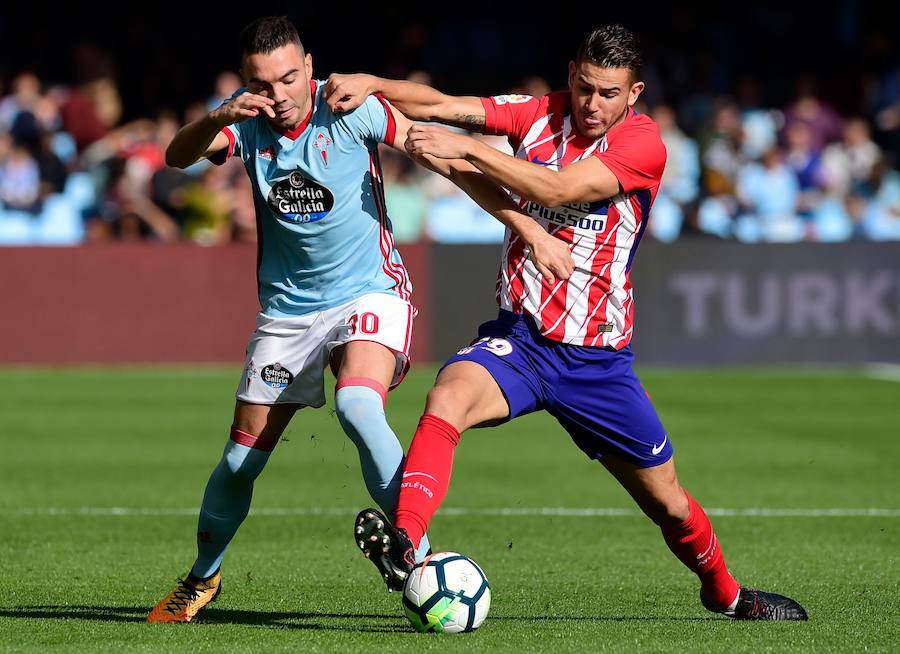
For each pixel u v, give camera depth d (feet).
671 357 166.81
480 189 51.34
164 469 103.14
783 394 146.92
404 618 56.24
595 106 51.37
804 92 225.56
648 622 54.95
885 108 244.42
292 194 53.26
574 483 99.55
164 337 166.20
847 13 259.39
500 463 108.68
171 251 166.20
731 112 207.62
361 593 62.54
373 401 51.60
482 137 185.37
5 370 163.22
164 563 70.28
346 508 88.74
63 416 130.21
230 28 261.44
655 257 166.30
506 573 68.64
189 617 55.72
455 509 89.04
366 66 257.34
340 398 51.78
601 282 52.54
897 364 166.71
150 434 119.96
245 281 166.71
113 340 165.78
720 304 166.71
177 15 261.85
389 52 256.93
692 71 244.01
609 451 53.67
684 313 166.61
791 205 205.16
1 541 76.69
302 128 52.95
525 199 52.47
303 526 82.28
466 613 50.65
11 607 58.54
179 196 187.83
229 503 55.62
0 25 258.78
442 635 50.49
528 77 258.98
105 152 203.41
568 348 52.29
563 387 52.54
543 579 66.95
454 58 259.19
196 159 53.11
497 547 76.43
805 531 81.20
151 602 60.23
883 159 222.48
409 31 246.88
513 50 260.83
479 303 165.68
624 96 51.60
